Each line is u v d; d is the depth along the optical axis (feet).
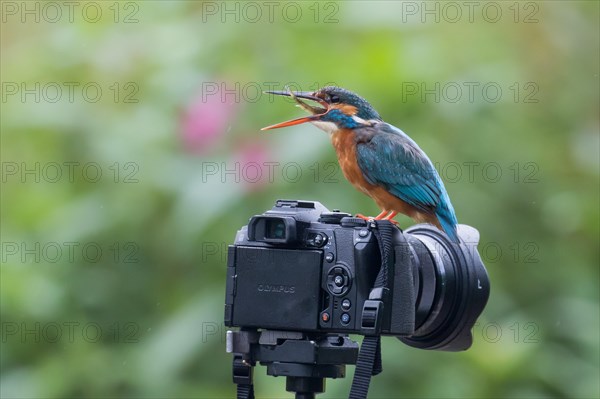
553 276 54.80
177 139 55.26
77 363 52.80
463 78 56.18
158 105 56.39
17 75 59.77
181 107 55.77
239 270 32.12
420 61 55.98
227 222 53.01
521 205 55.83
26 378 52.95
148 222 55.11
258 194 52.85
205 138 54.39
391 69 54.60
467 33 59.06
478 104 55.93
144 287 54.80
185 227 52.70
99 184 55.83
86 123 56.85
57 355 54.03
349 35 57.62
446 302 35.96
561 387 50.90
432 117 54.65
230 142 54.65
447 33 59.06
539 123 59.06
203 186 53.06
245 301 31.99
